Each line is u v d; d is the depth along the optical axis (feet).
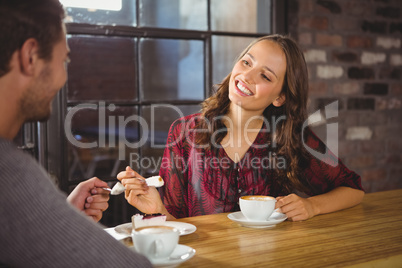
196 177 4.85
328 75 8.09
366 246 3.01
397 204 4.47
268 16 7.67
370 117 8.61
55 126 6.08
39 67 2.12
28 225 1.88
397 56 8.84
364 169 8.63
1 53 1.99
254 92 4.56
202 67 7.29
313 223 3.68
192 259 2.72
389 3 8.66
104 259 2.04
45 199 1.94
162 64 28.96
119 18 6.55
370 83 8.56
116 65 16.76
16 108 2.14
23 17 2.02
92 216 3.50
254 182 4.88
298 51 4.73
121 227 3.41
